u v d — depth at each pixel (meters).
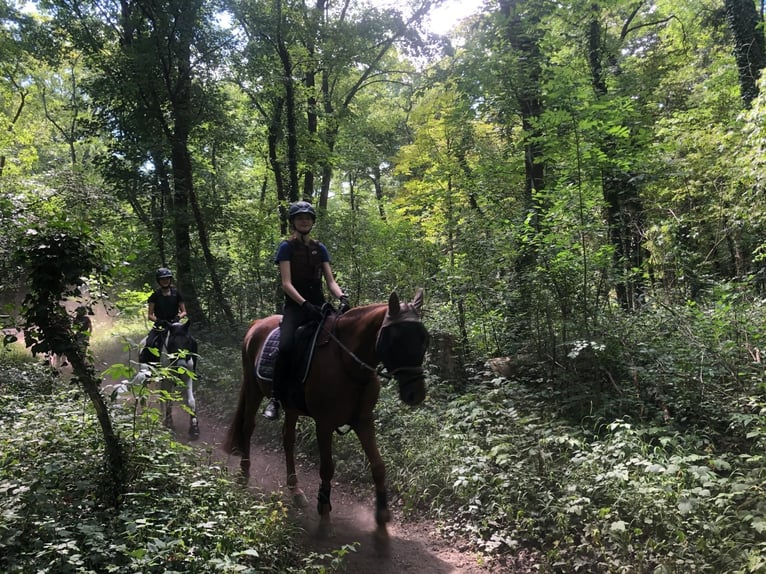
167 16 14.98
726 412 5.48
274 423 7.88
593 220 7.84
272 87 15.26
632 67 13.37
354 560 4.32
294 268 5.20
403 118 25.75
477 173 12.58
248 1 14.12
